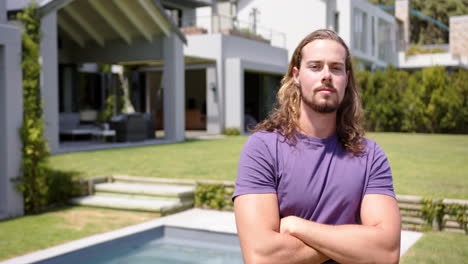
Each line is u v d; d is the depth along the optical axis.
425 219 5.40
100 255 4.91
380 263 1.50
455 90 18.98
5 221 5.84
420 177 7.45
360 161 1.62
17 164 6.10
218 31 18.42
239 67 17.77
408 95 19.92
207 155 10.56
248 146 1.64
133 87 20.25
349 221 1.59
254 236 1.51
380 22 29.08
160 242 5.48
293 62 1.72
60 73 16.02
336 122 1.74
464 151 11.49
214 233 5.43
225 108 18.23
